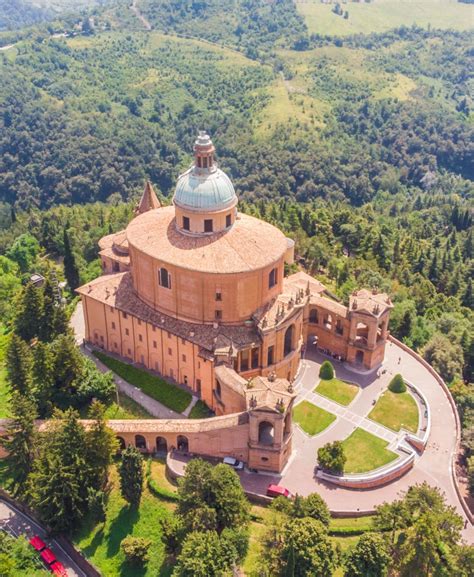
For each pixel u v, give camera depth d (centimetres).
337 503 11431
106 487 11650
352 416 13525
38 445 11650
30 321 15325
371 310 14488
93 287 15112
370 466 12156
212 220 13525
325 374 14575
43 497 10869
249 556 10150
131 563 10381
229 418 11888
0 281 18762
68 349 13325
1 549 10569
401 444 12775
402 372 15262
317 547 9450
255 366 13488
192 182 13512
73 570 10669
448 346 15850
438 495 10675
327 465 11825
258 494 11425
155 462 12138
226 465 10919
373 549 9594
